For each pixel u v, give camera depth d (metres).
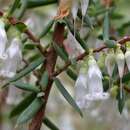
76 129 0.31
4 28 0.17
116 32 0.22
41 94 0.16
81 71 0.17
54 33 0.17
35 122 0.16
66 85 0.29
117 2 0.24
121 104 0.18
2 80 0.17
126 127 0.19
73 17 0.16
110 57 0.16
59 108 0.31
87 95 0.17
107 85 0.18
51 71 0.17
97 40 0.21
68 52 0.18
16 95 0.20
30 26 0.23
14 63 0.17
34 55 0.20
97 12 0.21
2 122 0.27
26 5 0.18
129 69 0.16
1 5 0.27
